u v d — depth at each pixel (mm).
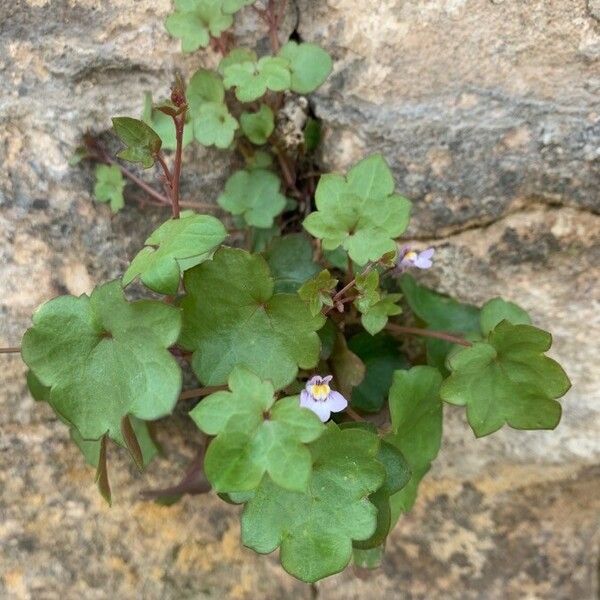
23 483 263
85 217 243
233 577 276
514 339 212
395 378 219
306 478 184
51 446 260
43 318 204
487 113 237
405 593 282
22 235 243
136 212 245
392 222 213
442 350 245
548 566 284
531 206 241
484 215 242
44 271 245
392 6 238
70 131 239
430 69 239
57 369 204
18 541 267
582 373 254
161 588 272
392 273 235
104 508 267
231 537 274
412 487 232
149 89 242
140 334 199
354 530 202
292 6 243
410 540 279
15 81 237
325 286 207
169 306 199
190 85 236
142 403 197
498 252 246
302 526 202
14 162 239
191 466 246
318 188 216
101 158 242
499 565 281
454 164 239
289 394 220
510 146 237
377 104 241
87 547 269
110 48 239
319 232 214
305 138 246
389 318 250
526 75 235
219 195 249
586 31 233
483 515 277
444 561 280
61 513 266
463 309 249
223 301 210
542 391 213
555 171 236
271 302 210
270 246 234
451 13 236
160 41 240
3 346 248
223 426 188
